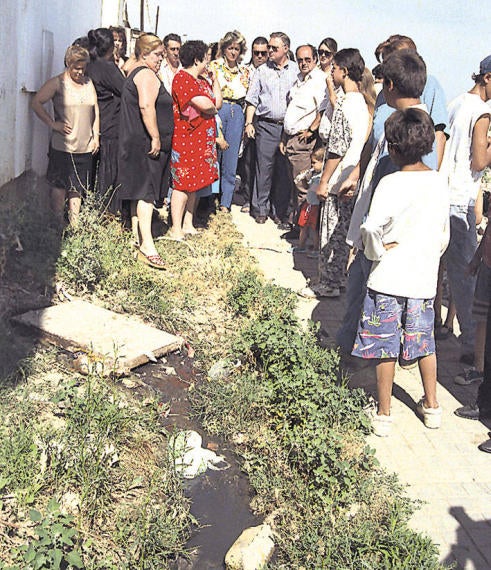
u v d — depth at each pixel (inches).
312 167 306.2
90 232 263.3
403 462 169.8
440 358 227.6
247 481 161.5
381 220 167.6
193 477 160.9
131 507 144.0
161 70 345.4
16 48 262.4
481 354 208.4
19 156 272.7
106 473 147.3
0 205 254.4
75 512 139.2
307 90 331.6
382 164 187.8
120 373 192.5
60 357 196.1
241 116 371.9
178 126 299.1
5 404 165.0
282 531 145.3
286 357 195.8
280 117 362.6
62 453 148.5
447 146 214.4
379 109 197.9
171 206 312.2
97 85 287.7
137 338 209.3
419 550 136.6
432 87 196.2
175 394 191.3
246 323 235.5
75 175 279.6
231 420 179.9
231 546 140.3
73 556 123.7
